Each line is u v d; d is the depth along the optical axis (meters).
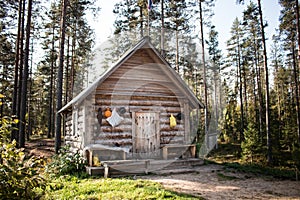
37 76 30.22
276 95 32.94
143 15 19.69
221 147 18.81
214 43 23.56
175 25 17.58
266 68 14.03
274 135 16.89
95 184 6.35
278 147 15.88
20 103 13.85
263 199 5.66
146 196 5.27
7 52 17.80
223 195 5.85
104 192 5.65
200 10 18.08
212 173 8.52
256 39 23.78
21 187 3.96
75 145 10.09
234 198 5.62
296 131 16.77
